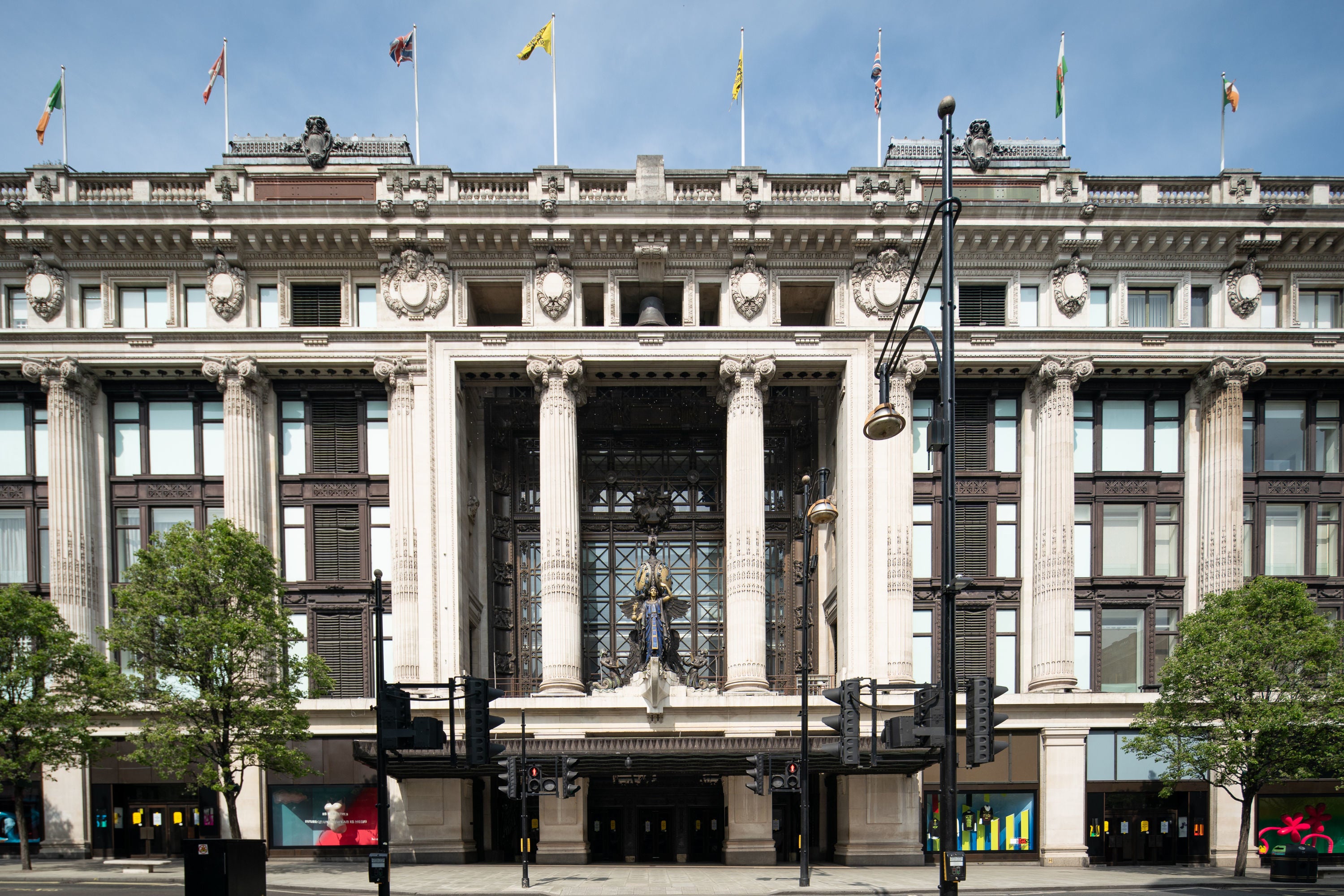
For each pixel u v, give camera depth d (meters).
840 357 34.22
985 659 34.62
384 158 37.75
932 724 13.95
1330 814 32.88
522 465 39.81
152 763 28.31
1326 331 34.22
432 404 33.59
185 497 34.38
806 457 39.56
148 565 28.31
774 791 25.53
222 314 33.91
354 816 31.80
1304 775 28.39
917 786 31.77
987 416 36.12
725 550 38.94
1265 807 32.88
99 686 27.53
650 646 33.38
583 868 29.55
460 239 34.00
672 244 34.34
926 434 35.66
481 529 37.66
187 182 34.09
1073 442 34.38
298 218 33.31
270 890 23.44
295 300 34.62
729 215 33.81
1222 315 34.94
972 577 34.97
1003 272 34.88
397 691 16.31
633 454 40.78
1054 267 34.75
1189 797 32.97
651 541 36.12
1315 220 34.22
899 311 15.56
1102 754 32.81
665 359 34.09
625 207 33.53
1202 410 35.25
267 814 31.95
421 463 33.41
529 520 39.19
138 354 33.41
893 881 25.33
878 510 33.47
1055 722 32.66
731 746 29.86
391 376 33.72
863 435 33.41
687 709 32.03
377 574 16.88
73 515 33.16
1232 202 34.81
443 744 16.06
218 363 33.34
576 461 34.44
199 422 34.75
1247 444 36.06
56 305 33.72
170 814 32.19
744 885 24.23
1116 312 34.97
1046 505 34.19
